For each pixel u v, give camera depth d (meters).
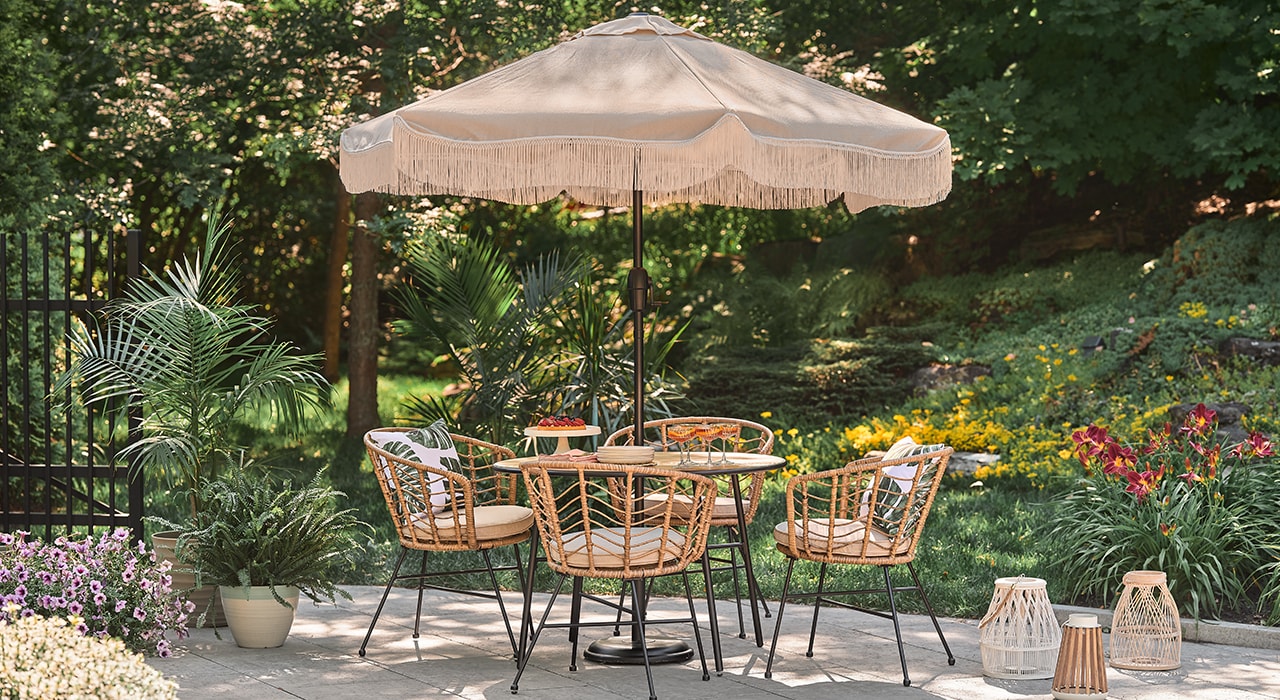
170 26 12.25
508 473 5.34
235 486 5.55
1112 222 14.18
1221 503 5.98
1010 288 12.93
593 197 6.41
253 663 5.11
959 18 14.43
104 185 12.05
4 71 10.85
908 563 5.06
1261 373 9.92
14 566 5.16
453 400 10.98
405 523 5.33
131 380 5.84
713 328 13.90
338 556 5.60
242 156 13.52
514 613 6.16
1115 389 10.59
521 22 12.25
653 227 17.09
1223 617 5.60
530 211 17.28
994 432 10.09
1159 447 6.32
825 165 4.50
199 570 5.30
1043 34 13.12
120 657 3.55
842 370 11.72
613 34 5.09
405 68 12.12
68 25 12.62
